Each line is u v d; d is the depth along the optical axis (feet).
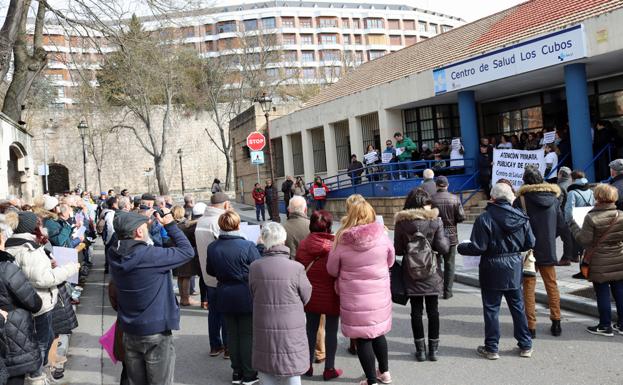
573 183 26.89
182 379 19.19
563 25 47.85
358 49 323.16
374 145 73.41
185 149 170.30
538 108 62.59
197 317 27.78
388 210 57.82
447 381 17.35
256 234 23.22
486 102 69.26
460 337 21.75
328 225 18.29
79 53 67.97
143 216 14.47
